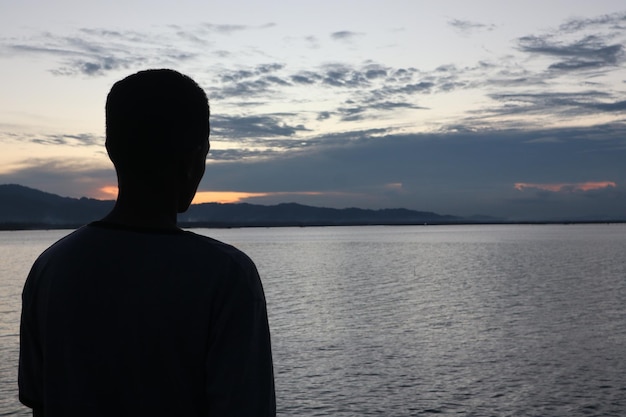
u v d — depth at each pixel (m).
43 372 2.09
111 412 1.94
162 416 1.93
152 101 2.12
